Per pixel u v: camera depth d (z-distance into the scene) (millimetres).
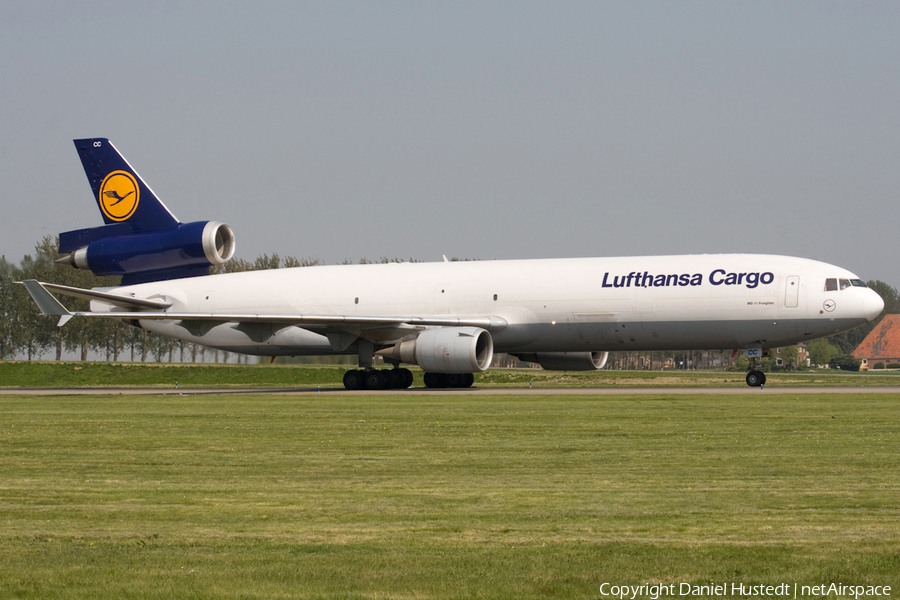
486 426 67625
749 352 115938
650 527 30969
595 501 35875
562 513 33469
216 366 189250
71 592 24078
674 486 39344
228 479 42719
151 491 39250
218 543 29156
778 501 35469
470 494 37812
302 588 24328
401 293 128750
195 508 35156
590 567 26062
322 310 132875
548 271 121688
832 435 58625
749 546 28188
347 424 70750
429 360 117562
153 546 28828
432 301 126375
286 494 38219
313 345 134000
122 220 142500
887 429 62062
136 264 141875
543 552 27703
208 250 137875
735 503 35125
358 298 131125
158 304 138625
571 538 29484
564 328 119562
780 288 110000
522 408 84375
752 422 67750
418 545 28703
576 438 58812
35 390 143625
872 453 49500
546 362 137125
